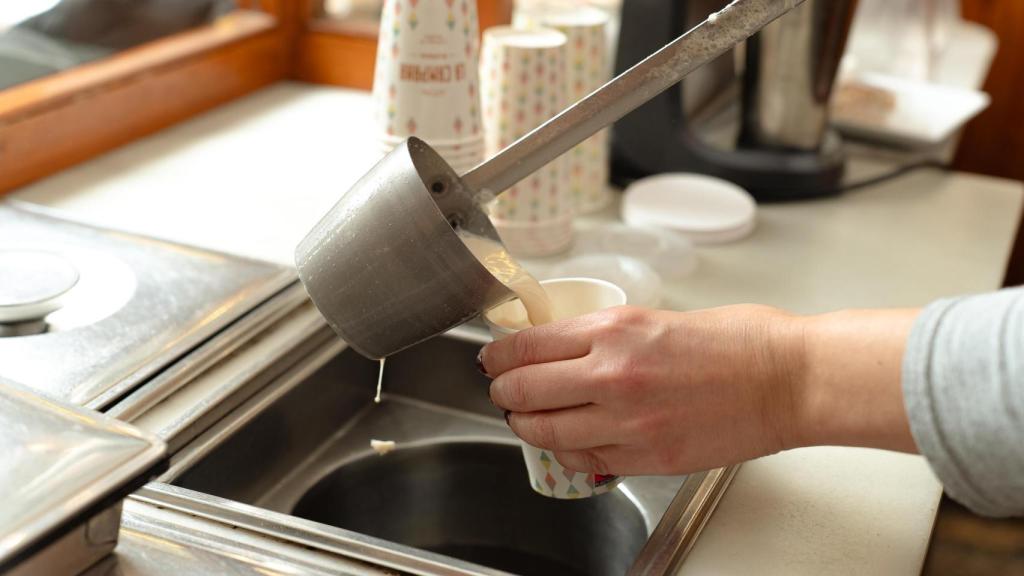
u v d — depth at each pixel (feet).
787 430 1.98
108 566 1.90
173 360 2.63
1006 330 1.72
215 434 2.48
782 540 2.15
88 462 1.78
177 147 4.13
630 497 2.64
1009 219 3.97
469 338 3.06
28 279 2.86
